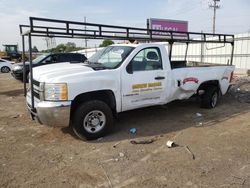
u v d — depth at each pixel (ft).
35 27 16.05
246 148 15.64
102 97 17.93
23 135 18.01
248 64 64.80
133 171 12.89
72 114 17.03
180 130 19.01
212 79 24.38
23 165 13.57
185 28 110.52
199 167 13.26
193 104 27.20
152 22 103.50
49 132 18.53
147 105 19.77
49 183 11.85
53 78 15.97
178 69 21.47
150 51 19.62
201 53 75.15
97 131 17.08
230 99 30.14
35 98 17.42
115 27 18.79
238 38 66.54
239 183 11.78
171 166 13.38
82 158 14.35
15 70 49.26
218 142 16.62
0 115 23.43
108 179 12.16
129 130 19.01
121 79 17.92
